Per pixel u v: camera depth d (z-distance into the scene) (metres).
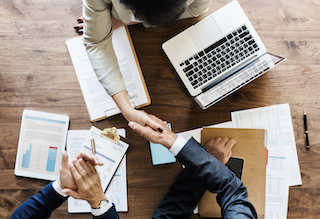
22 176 1.04
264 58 0.96
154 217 0.96
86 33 0.85
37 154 1.03
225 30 0.96
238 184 0.83
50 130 1.04
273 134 1.05
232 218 0.78
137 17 0.64
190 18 1.04
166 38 1.04
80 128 1.04
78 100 1.04
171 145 0.86
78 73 1.03
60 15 1.04
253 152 1.00
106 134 1.02
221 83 0.97
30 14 1.04
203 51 0.96
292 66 1.05
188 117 1.05
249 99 1.05
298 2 1.05
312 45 1.04
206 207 1.02
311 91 1.04
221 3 1.04
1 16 1.04
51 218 1.03
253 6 1.04
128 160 1.04
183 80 0.96
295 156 1.04
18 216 0.84
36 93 1.05
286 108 1.04
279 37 1.05
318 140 1.04
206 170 0.82
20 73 1.04
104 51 0.87
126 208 1.03
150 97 1.05
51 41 1.04
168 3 0.57
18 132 1.05
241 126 1.04
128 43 1.03
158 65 1.05
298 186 1.04
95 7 0.77
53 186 0.86
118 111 1.03
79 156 0.87
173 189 0.98
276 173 1.03
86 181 0.84
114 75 0.88
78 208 1.03
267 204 1.03
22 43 1.04
